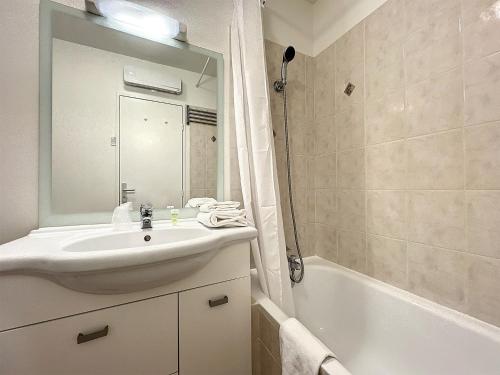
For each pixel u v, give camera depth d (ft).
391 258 3.75
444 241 3.05
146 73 3.72
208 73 4.20
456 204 2.92
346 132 4.55
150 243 3.00
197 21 4.07
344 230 4.63
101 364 2.15
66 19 3.18
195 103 4.10
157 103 3.80
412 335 3.21
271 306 3.16
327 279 4.61
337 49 4.74
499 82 2.53
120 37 3.53
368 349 3.76
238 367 2.92
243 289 2.98
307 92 5.30
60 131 3.11
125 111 3.57
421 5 3.26
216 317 2.77
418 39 3.31
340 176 4.69
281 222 3.74
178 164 3.96
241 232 2.89
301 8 5.26
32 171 2.94
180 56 3.99
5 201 2.81
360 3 4.25
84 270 1.84
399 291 3.59
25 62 2.91
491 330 2.56
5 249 2.12
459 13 2.86
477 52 2.70
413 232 3.42
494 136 2.57
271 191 3.66
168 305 2.47
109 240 2.76
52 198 3.05
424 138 3.25
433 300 3.18
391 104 3.70
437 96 3.09
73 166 3.19
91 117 3.32
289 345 2.39
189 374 2.59
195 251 2.28
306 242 5.29
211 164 4.22
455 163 2.92
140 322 2.32
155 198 3.77
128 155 3.58
